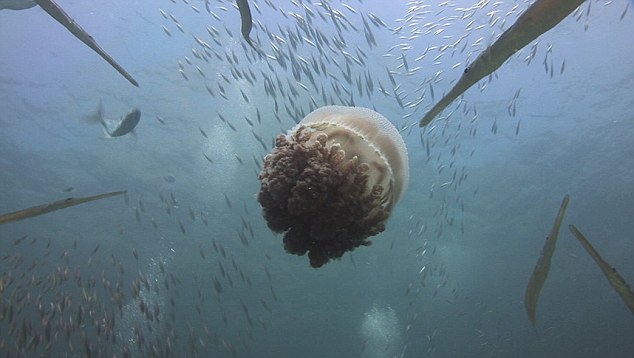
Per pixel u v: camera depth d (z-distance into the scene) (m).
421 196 23.19
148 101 18.83
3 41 16.72
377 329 33.28
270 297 30.31
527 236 28.50
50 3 2.87
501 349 30.92
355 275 28.95
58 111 19.66
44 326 10.52
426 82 13.60
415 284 29.28
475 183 23.64
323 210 2.41
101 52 2.96
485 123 19.78
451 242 27.42
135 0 15.03
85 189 23.89
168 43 16.36
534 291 2.25
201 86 17.59
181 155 21.30
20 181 23.94
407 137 18.48
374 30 14.10
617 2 15.38
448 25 13.23
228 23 14.44
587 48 17.23
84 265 27.27
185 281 27.72
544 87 18.77
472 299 31.30
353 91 15.37
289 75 14.93
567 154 23.17
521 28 1.94
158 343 11.66
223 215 24.41
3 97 19.05
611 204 27.14
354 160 2.48
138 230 25.45
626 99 20.27
